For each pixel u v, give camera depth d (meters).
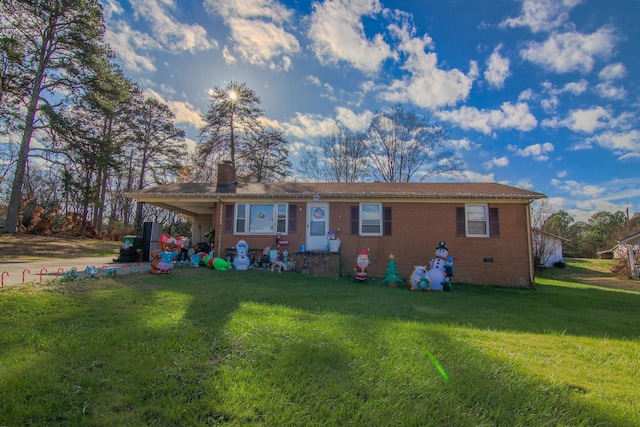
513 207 13.00
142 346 3.60
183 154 31.80
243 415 2.42
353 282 10.93
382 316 5.71
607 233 45.50
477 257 12.82
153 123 30.64
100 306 5.32
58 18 19.36
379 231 13.20
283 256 12.49
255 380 2.94
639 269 21.14
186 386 2.80
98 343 3.65
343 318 5.30
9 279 7.14
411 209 13.20
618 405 2.83
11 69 19.19
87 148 20.73
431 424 2.42
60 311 4.92
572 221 51.44
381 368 3.30
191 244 18.00
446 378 3.16
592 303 9.13
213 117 27.95
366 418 2.45
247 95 28.50
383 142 30.89
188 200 13.68
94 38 20.17
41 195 33.69
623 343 4.79
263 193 13.17
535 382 3.18
